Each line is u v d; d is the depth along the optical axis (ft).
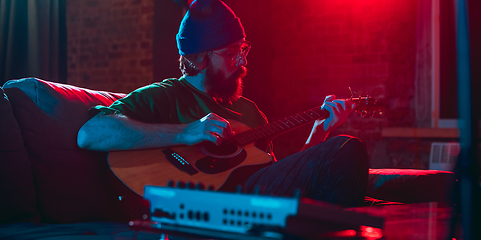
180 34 4.94
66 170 3.99
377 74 12.12
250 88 12.62
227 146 4.23
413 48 11.94
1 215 3.46
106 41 13.80
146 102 4.43
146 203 3.47
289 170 3.19
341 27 12.42
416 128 11.50
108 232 3.48
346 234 1.62
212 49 4.71
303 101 12.76
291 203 1.45
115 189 3.87
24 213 3.63
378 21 12.11
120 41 13.66
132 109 4.29
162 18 12.91
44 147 3.95
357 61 12.28
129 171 3.76
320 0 12.63
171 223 1.73
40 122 4.00
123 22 13.61
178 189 1.74
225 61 4.82
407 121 11.96
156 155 3.99
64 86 4.46
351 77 12.33
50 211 3.86
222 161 3.95
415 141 11.73
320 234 1.52
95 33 13.92
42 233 3.21
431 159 11.36
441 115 11.85
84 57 14.02
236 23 4.84
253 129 4.65
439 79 11.85
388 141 11.96
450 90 11.76
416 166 11.72
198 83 4.95
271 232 1.45
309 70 12.72
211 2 4.79
